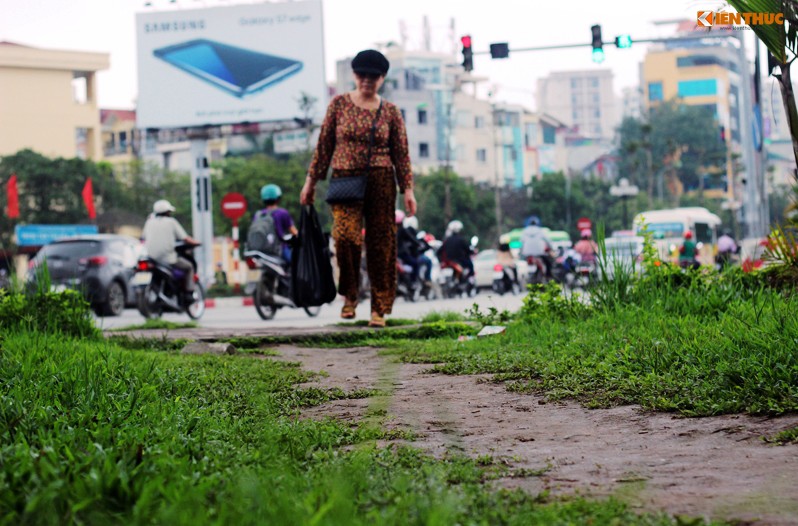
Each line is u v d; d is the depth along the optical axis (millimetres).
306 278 11414
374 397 6457
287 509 3037
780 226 9953
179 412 5223
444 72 100312
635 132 116812
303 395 6512
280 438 4656
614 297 9805
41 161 64188
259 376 7348
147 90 46250
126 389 5824
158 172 72062
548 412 5672
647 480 3990
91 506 3152
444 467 4137
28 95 84312
